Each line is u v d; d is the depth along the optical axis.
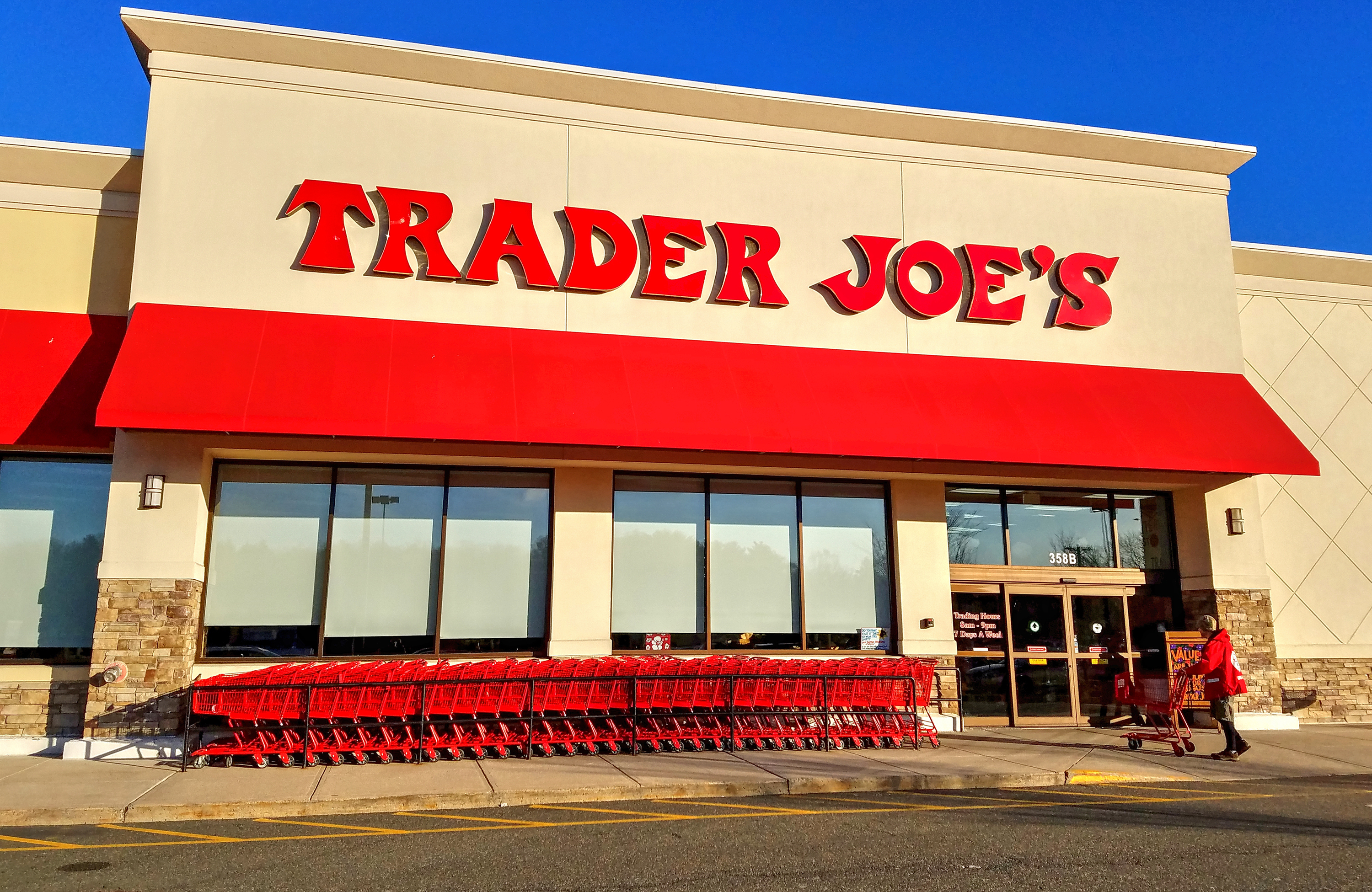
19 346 13.74
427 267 14.30
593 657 14.31
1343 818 9.40
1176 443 15.53
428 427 12.76
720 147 15.88
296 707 11.51
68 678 13.52
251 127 14.16
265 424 12.27
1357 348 18.81
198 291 13.54
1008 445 14.69
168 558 13.00
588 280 14.74
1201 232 17.75
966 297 16.45
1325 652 17.47
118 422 11.85
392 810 9.71
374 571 14.21
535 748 12.82
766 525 15.66
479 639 14.33
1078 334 16.75
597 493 14.84
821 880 7.09
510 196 14.88
